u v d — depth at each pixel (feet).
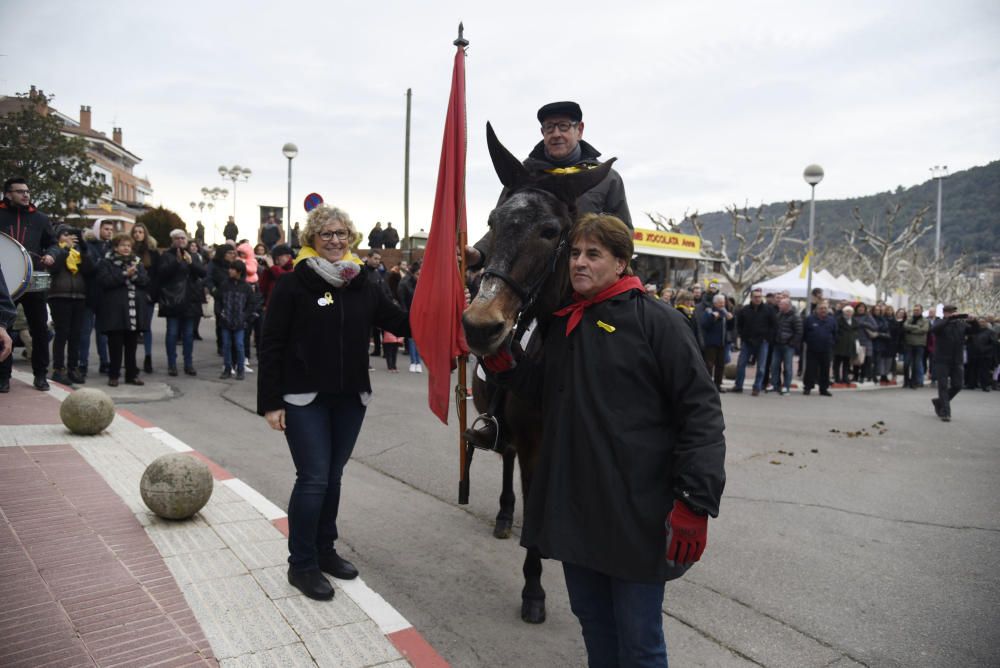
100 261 28.91
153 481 13.50
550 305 9.95
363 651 9.43
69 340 28.91
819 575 13.92
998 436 31.71
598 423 7.34
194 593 10.75
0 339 10.25
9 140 76.95
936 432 32.24
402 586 12.61
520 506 17.85
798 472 22.65
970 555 15.35
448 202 10.73
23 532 12.77
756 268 112.57
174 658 8.95
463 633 10.94
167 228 126.21
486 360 9.20
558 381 7.80
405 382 38.50
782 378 49.47
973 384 60.39
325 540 11.89
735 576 13.71
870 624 11.79
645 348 7.32
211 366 39.11
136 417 23.48
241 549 12.54
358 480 19.45
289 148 63.10
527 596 11.52
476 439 10.70
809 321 45.37
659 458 7.23
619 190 12.56
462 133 10.83
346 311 11.10
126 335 30.37
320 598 10.77
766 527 16.87
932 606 12.59
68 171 80.23
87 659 8.80
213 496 15.55
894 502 19.53
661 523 7.13
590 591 7.82
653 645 7.23
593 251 7.57
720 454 6.81
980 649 10.98
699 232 119.24
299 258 11.07
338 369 10.96
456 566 13.67
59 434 19.81
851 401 43.27
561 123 12.24
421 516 16.61
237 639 9.52
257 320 40.70
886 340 56.13
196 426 24.27
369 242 86.22
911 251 155.43
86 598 10.43
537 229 9.57
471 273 14.84
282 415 10.84
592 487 7.29
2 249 20.06
